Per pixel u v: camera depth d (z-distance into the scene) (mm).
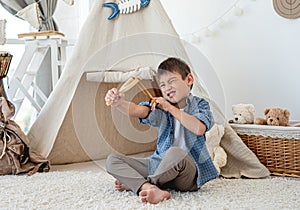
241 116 2129
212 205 1300
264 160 2000
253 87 2684
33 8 2455
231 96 2783
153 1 2092
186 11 3004
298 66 2498
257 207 1281
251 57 2689
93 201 1349
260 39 2646
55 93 2059
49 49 2756
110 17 2121
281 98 2570
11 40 2799
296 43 2500
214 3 2842
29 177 1777
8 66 2182
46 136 2039
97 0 2145
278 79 2580
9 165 1854
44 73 2764
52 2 2766
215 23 2846
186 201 1358
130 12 2113
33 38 2451
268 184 1672
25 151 1949
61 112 2035
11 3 2623
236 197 1424
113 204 1308
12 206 1285
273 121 2021
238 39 2742
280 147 1950
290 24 2521
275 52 2588
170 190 1516
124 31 2096
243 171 1895
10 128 1919
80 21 3125
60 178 1743
